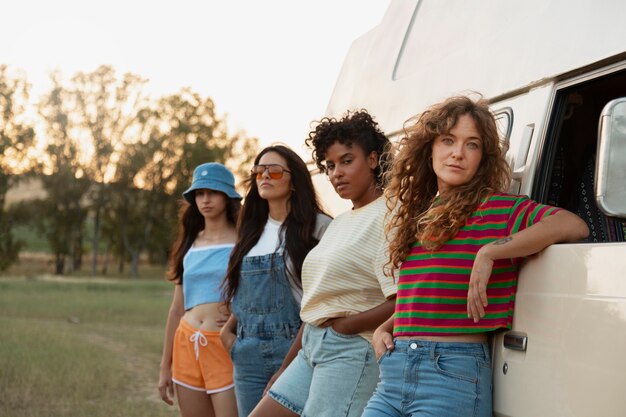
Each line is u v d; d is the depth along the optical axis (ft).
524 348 8.48
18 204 229.04
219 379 15.16
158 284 131.13
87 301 75.92
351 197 11.70
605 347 7.44
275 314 13.37
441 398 8.70
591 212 10.22
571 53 9.42
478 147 9.11
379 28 16.02
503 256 8.38
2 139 222.89
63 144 231.30
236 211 15.90
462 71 11.69
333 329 11.00
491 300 8.77
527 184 9.62
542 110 9.71
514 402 8.57
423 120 9.48
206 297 15.34
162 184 234.38
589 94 10.16
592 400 7.51
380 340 9.48
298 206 13.50
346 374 10.78
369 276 10.83
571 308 7.90
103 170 232.73
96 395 26.68
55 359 33.04
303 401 11.59
